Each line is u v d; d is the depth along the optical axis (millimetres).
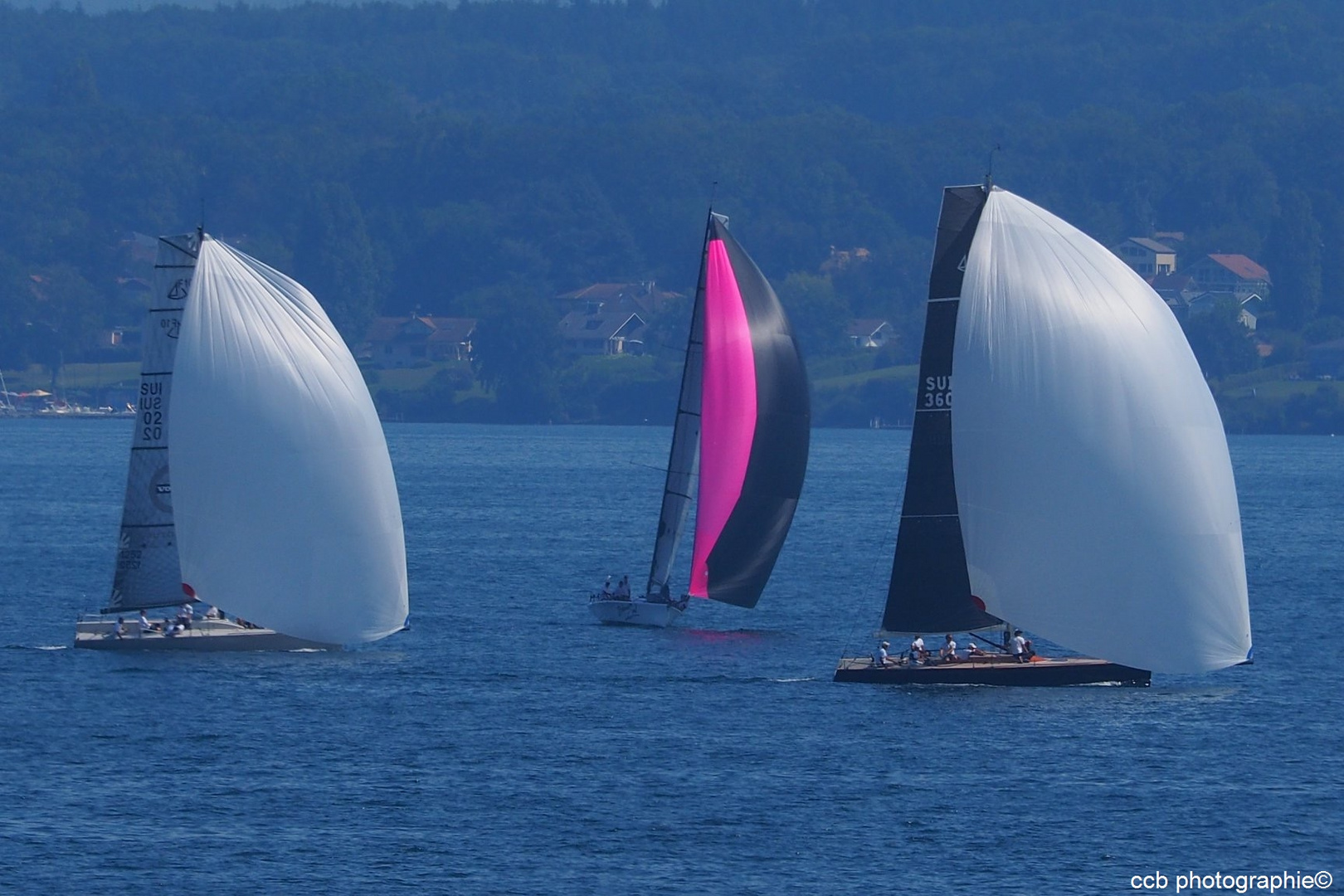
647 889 155875
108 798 178125
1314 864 163500
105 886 155625
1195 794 181750
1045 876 160125
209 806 176000
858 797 180000
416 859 162250
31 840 166125
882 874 159750
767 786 183375
